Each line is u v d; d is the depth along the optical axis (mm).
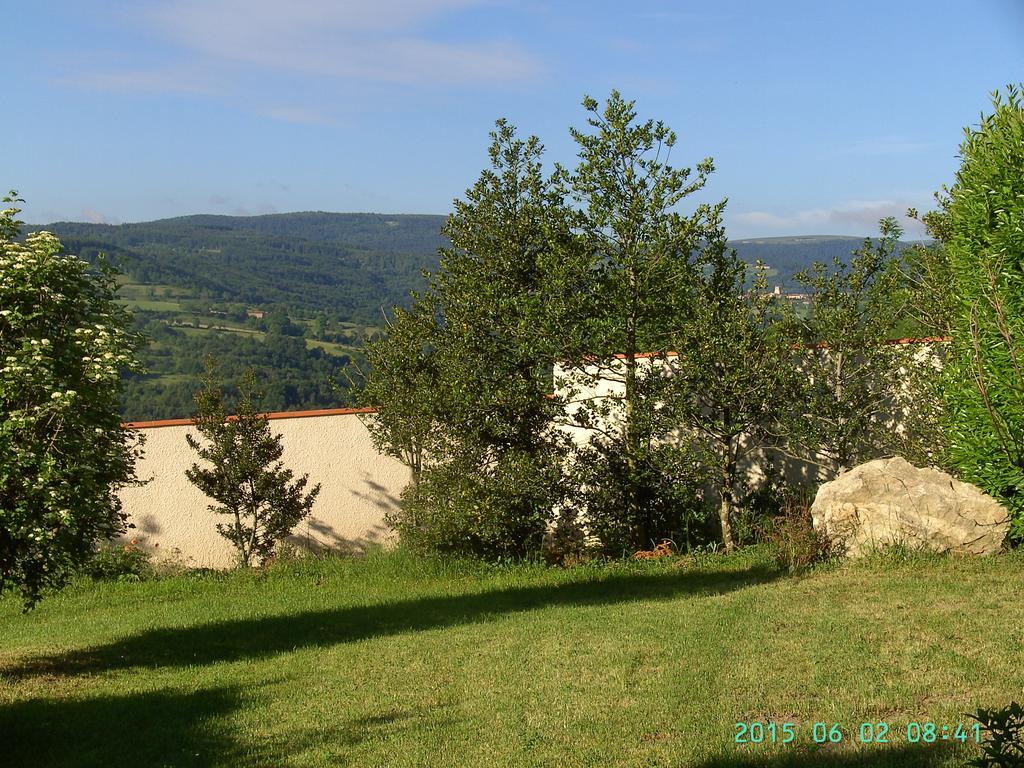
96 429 8672
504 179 16375
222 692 8539
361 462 18062
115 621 12602
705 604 10586
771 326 15414
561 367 15914
